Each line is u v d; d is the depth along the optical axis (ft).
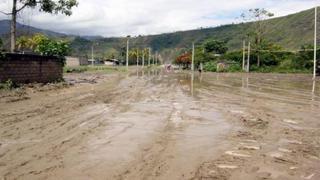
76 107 47.88
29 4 94.07
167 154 25.18
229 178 20.58
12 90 67.21
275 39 463.01
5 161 22.94
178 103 54.39
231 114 44.01
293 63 254.06
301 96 68.03
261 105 53.47
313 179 20.75
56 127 33.73
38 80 87.71
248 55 256.32
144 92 72.23
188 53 364.79
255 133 32.81
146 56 506.07
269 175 21.25
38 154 24.57
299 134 32.73
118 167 22.07
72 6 100.12
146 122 37.42
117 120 38.32
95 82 106.22
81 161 23.16
